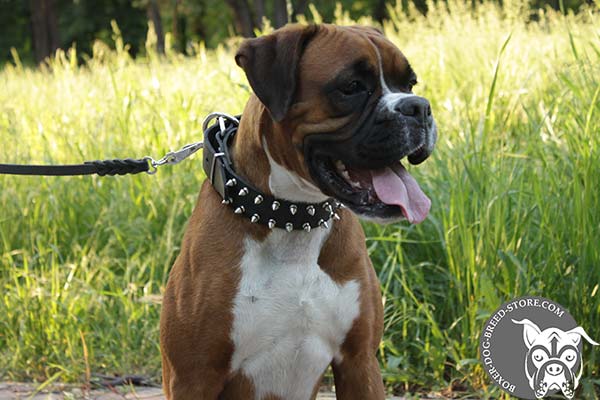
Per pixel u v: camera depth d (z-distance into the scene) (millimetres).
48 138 8516
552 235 5379
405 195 3635
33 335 6184
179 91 8766
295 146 3682
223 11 35312
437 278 5961
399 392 5523
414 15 11703
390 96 3602
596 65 6398
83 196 7617
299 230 3758
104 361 6094
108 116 8719
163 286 6301
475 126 6781
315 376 3936
